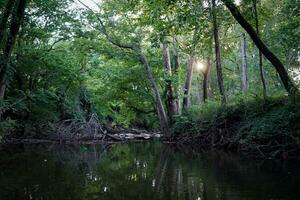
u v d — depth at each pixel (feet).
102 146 73.87
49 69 86.07
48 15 79.77
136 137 101.24
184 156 49.62
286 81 51.08
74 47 86.63
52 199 23.59
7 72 54.85
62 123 91.25
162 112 84.12
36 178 32.07
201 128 68.33
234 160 43.86
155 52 92.73
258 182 28.04
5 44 54.95
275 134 46.47
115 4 83.46
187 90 86.94
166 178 30.99
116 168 38.50
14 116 86.02
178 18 54.29
